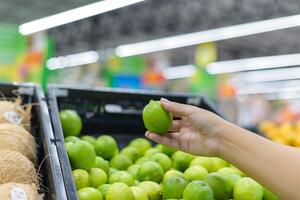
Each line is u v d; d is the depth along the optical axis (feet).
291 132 11.47
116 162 5.24
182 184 4.26
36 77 21.74
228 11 27.58
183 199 4.08
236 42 39.65
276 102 50.21
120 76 32.96
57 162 3.79
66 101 6.37
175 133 4.24
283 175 3.22
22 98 5.90
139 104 6.97
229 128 3.67
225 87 36.37
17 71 22.24
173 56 48.96
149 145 6.00
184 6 27.61
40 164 4.23
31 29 24.07
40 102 5.35
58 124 4.75
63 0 27.14
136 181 4.79
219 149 3.72
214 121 3.77
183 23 31.60
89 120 6.58
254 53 44.55
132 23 32.45
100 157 4.99
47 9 30.22
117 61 33.27
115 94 6.73
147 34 35.83
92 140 5.45
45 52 22.30
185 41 33.71
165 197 4.31
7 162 3.85
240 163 3.49
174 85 43.04
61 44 39.45
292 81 54.75
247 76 51.49
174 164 5.25
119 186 4.05
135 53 39.27
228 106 35.40
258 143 3.45
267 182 3.31
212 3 26.43
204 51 34.94
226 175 4.53
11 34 22.66
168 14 29.60
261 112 34.47
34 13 31.63
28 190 3.57
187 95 7.18
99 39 37.73
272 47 40.86
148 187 4.44
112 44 39.60
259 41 38.42
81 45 39.55
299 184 3.14
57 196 3.25
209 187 4.05
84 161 4.40
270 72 48.47
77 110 6.48
